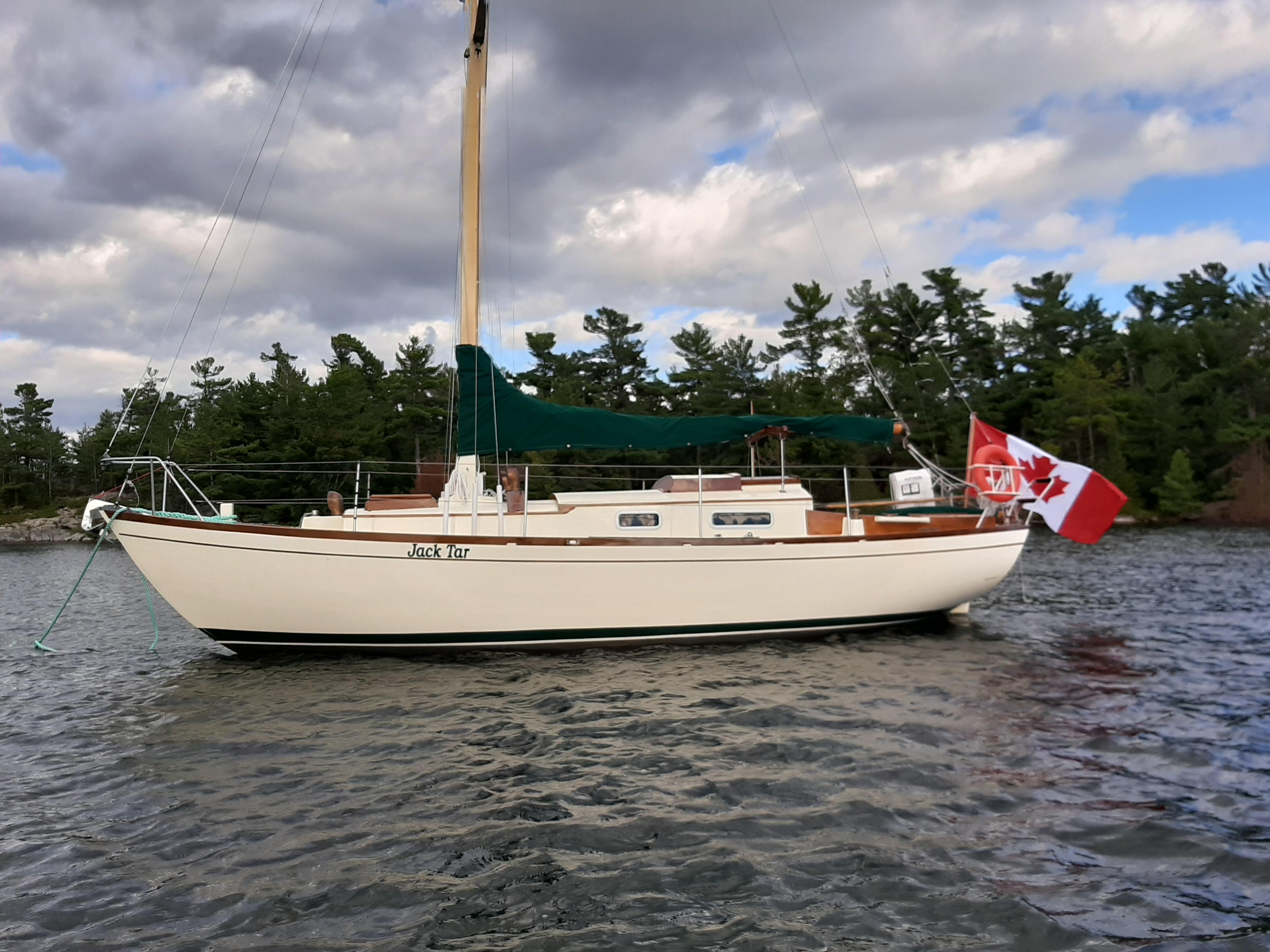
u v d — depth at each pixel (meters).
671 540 9.63
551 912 4.21
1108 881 4.51
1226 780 5.94
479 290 10.79
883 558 10.56
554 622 9.61
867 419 11.26
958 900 4.30
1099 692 8.30
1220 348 51.69
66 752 6.73
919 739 6.84
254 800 5.68
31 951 3.87
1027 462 12.80
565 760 6.37
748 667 9.24
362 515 9.98
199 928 4.07
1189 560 22.70
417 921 4.12
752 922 4.11
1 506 58.16
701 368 48.53
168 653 10.82
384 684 8.52
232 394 49.56
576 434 10.34
